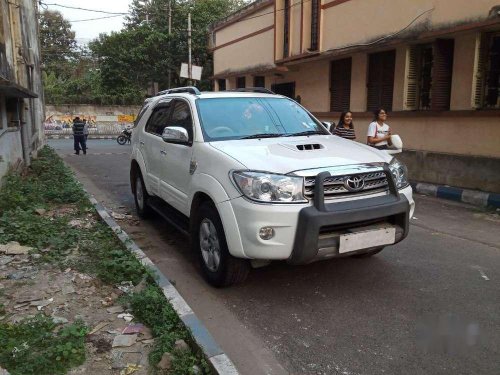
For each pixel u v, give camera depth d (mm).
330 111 13617
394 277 4719
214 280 4402
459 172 9172
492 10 7848
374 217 3914
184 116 5340
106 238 5672
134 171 7258
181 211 5125
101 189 9953
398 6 10156
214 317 3906
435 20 9227
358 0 11461
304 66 14836
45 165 11711
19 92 8414
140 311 3691
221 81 21859
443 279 4672
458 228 6703
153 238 6195
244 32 18453
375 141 8680
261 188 3777
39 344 3188
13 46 11328
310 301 4172
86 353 3146
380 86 11438
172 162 5332
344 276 4734
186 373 2922
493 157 8555
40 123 18594
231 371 2920
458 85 9234
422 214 7629
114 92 37250
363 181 3990
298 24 14055
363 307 4043
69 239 5488
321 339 3529
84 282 4328
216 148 4453
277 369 3160
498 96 8570
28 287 4195
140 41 34219
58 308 3795
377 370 3115
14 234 5477
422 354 3299
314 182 3824
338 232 3930
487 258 5340
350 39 11891
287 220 3729
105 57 36281
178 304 3818
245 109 5297
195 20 32031
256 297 4270
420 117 10055
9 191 7246
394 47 10656
